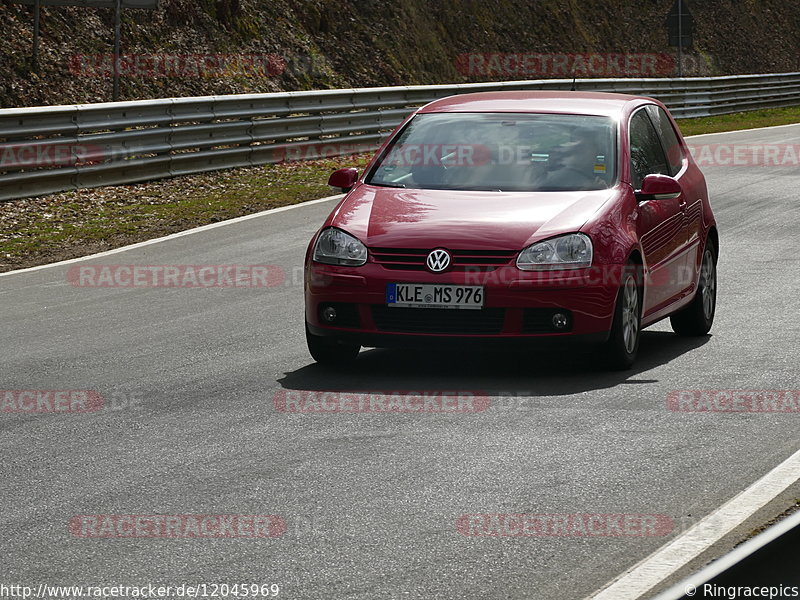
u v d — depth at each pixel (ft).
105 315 92.22
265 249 122.31
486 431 58.23
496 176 76.43
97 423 60.75
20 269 113.91
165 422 60.75
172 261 116.37
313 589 38.55
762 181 173.27
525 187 75.36
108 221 138.82
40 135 151.12
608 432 57.93
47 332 86.22
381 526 44.68
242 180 171.32
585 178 75.72
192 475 51.55
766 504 46.55
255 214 145.18
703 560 40.47
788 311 90.38
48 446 56.54
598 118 80.53
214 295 99.86
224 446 56.13
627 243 71.51
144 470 52.37
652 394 65.77
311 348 73.82
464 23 313.94
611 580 39.19
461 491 48.96
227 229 134.92
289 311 93.09
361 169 184.75
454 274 68.74
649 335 85.61
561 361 75.51
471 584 38.91
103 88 209.36
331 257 71.41
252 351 78.95
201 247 123.75
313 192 162.30
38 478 51.44
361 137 204.13
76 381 70.64
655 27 382.42
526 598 37.76
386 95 212.84
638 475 51.03
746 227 133.59
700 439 56.54
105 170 157.89
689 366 73.20
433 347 69.36
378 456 54.13
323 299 71.41
